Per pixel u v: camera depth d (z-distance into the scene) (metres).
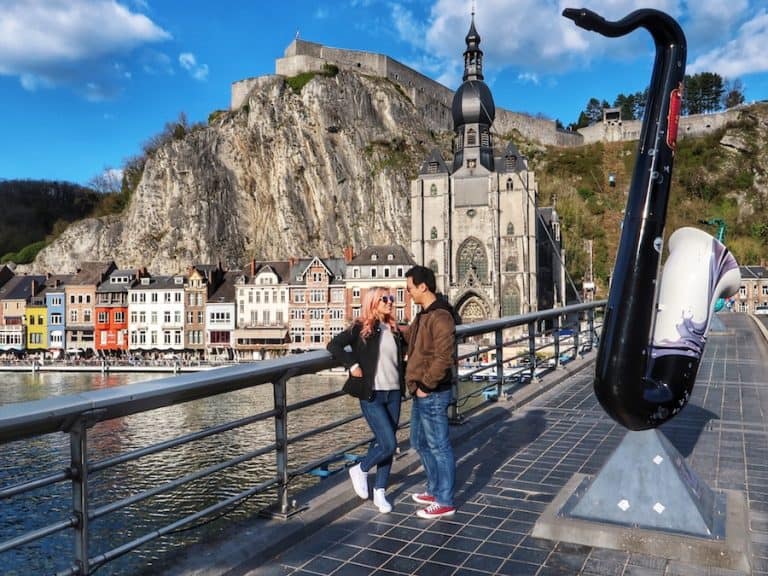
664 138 4.40
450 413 7.88
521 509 5.19
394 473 6.02
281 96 126.81
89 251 129.88
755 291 93.81
